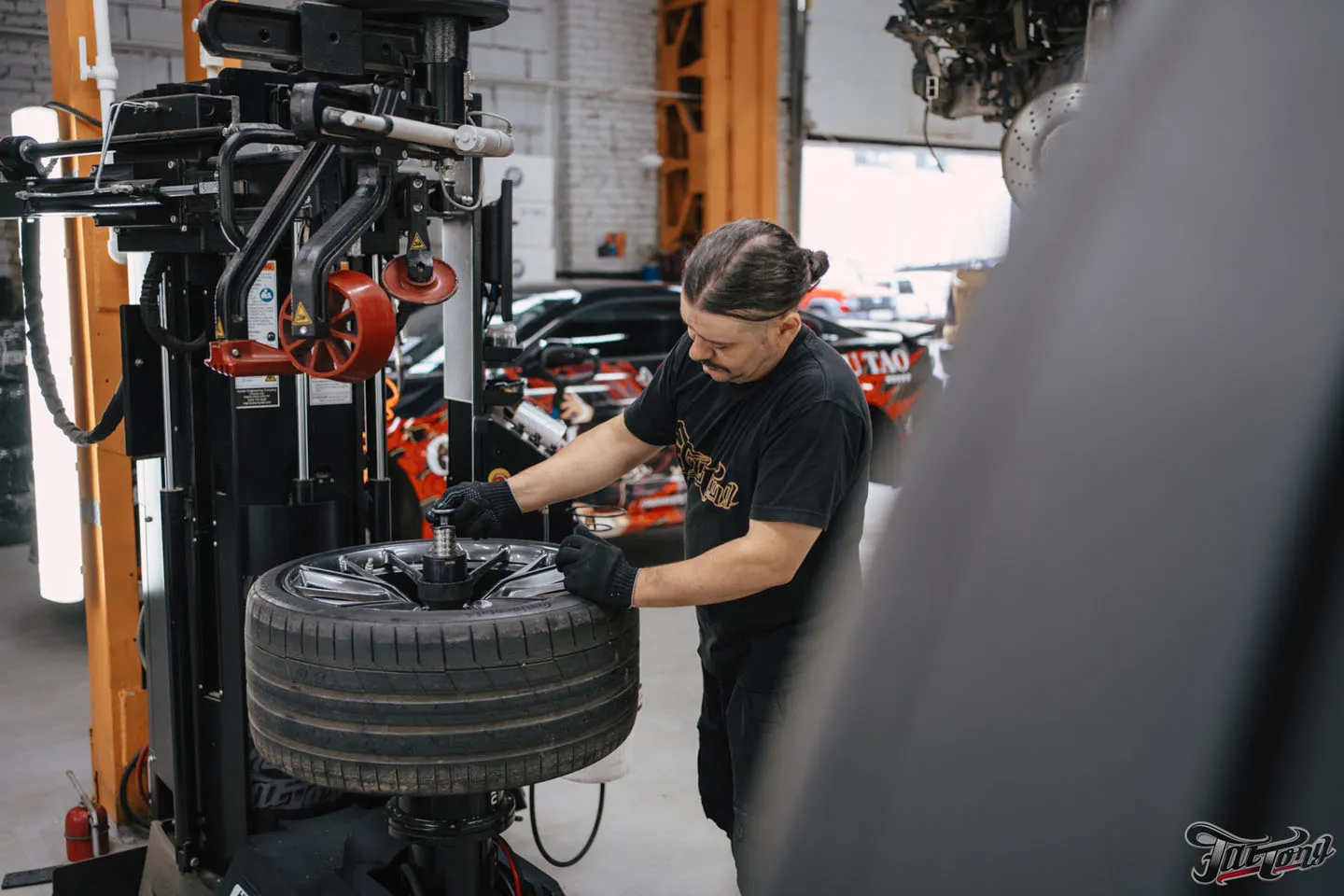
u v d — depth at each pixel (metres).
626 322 5.56
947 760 0.42
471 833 1.83
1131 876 0.38
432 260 1.79
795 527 1.64
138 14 7.04
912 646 0.43
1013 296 0.41
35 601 5.09
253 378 2.14
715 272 1.59
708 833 3.06
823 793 0.47
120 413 2.29
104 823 2.89
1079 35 6.04
